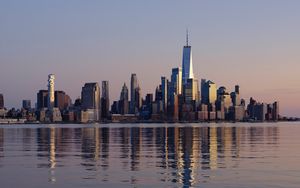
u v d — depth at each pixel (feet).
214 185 132.57
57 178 147.23
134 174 155.74
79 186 131.95
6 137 503.20
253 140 395.55
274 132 644.27
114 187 129.90
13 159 214.69
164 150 271.08
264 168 171.32
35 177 149.89
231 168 172.04
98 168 174.09
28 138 472.44
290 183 135.44
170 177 148.46
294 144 329.11
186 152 253.85
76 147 305.32
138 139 430.61
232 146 307.17
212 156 225.97
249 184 133.80
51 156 231.50
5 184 136.56
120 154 241.55
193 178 145.79
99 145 328.08
